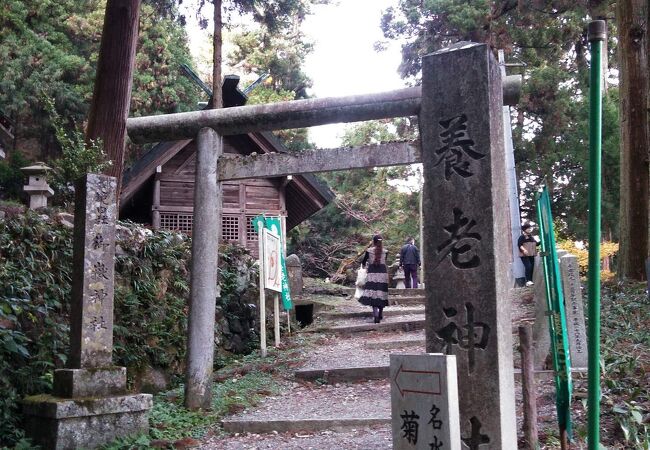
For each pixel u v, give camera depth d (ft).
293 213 59.06
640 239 37.60
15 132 67.82
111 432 17.26
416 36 60.85
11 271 20.94
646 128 37.73
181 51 75.10
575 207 62.54
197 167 22.15
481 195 13.76
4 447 16.57
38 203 31.89
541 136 62.28
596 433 9.45
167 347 27.81
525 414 14.32
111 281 18.48
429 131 14.58
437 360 10.44
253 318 36.19
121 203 46.65
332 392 23.88
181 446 17.48
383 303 35.60
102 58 27.45
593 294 9.53
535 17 57.26
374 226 86.99
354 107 20.58
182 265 30.86
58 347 21.26
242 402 22.06
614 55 64.64
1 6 64.85
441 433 10.25
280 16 53.98
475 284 13.57
